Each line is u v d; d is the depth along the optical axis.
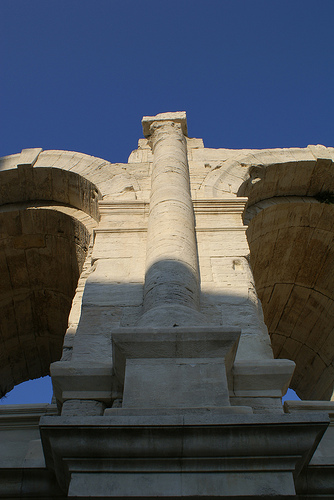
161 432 4.32
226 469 4.30
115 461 4.33
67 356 7.47
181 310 6.12
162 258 7.44
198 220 9.77
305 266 13.47
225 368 5.18
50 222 12.52
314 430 4.36
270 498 4.14
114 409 4.74
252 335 6.89
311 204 12.66
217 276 8.17
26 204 12.64
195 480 4.25
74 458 4.34
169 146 11.55
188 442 4.30
